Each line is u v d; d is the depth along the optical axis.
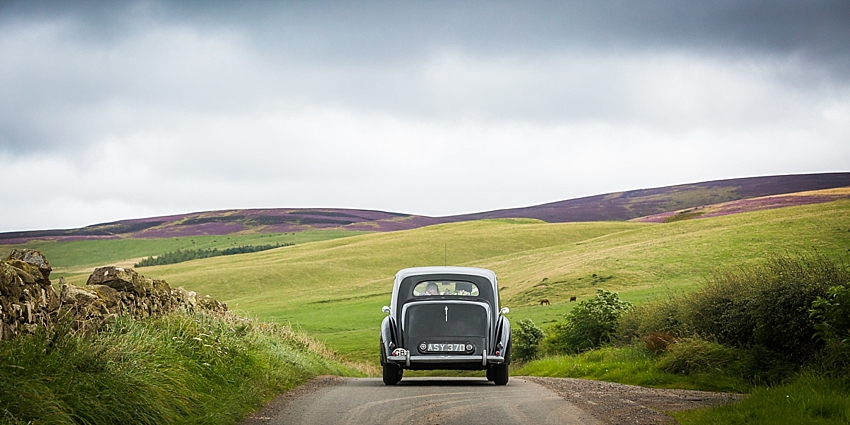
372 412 10.08
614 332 31.11
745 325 17.28
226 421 8.91
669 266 77.44
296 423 9.12
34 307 9.05
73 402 6.95
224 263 156.38
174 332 12.15
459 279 16.08
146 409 7.75
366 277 122.38
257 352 15.35
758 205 172.12
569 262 91.38
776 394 10.30
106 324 10.64
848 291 12.90
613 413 10.05
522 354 37.78
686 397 12.16
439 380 18.22
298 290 114.00
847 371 12.12
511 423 9.12
